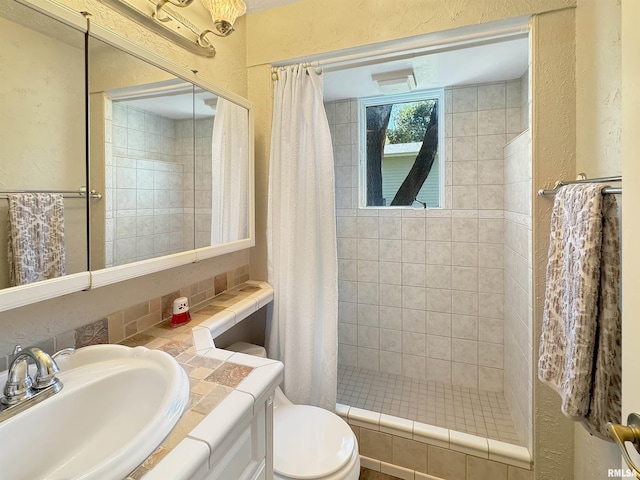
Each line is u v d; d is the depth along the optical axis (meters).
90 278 0.88
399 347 2.33
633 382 0.50
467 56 1.68
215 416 0.65
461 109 2.09
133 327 1.10
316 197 1.58
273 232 1.64
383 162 2.37
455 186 2.14
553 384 0.98
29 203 0.78
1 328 0.76
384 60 1.56
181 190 1.23
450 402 2.02
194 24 1.35
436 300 2.22
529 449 1.37
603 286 0.81
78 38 0.87
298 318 1.60
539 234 1.28
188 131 1.26
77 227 0.88
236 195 1.52
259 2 1.60
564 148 1.23
